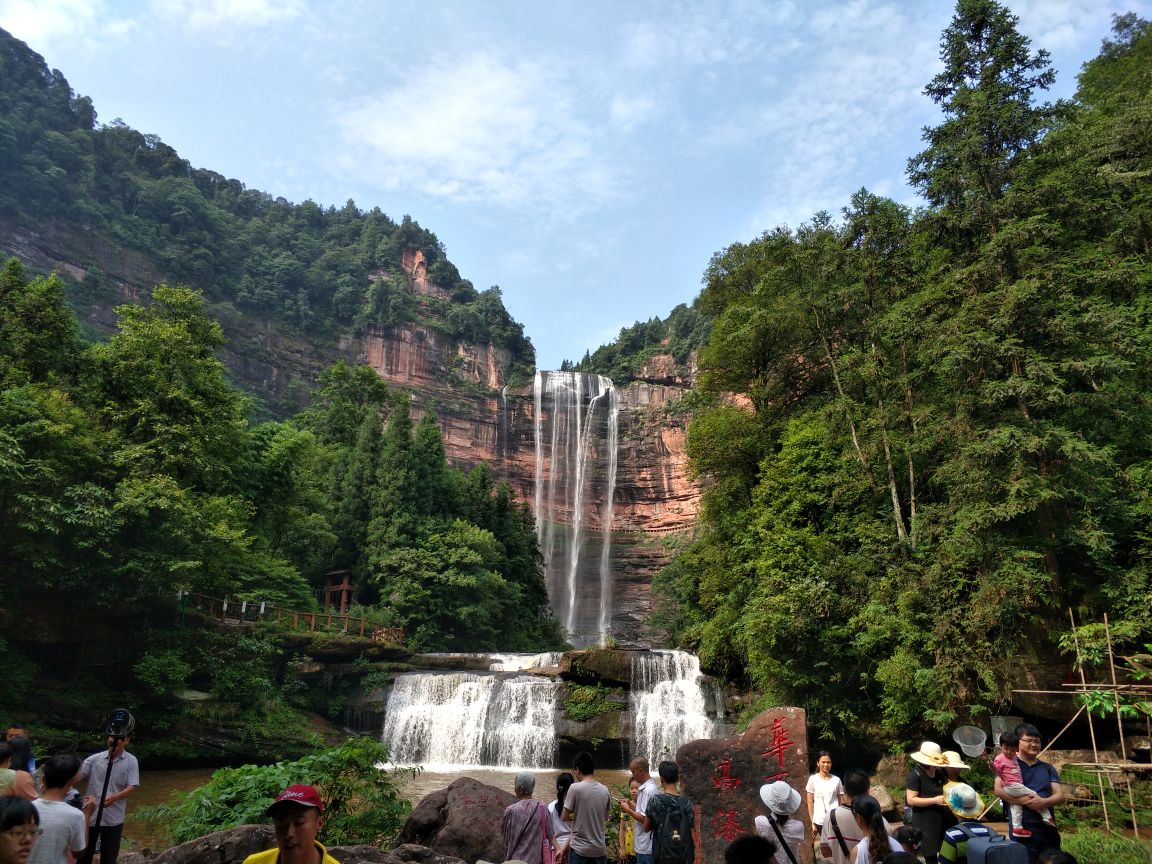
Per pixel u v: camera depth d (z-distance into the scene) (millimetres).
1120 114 27188
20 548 23484
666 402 95688
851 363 25750
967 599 19781
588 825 7496
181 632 27562
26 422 24641
